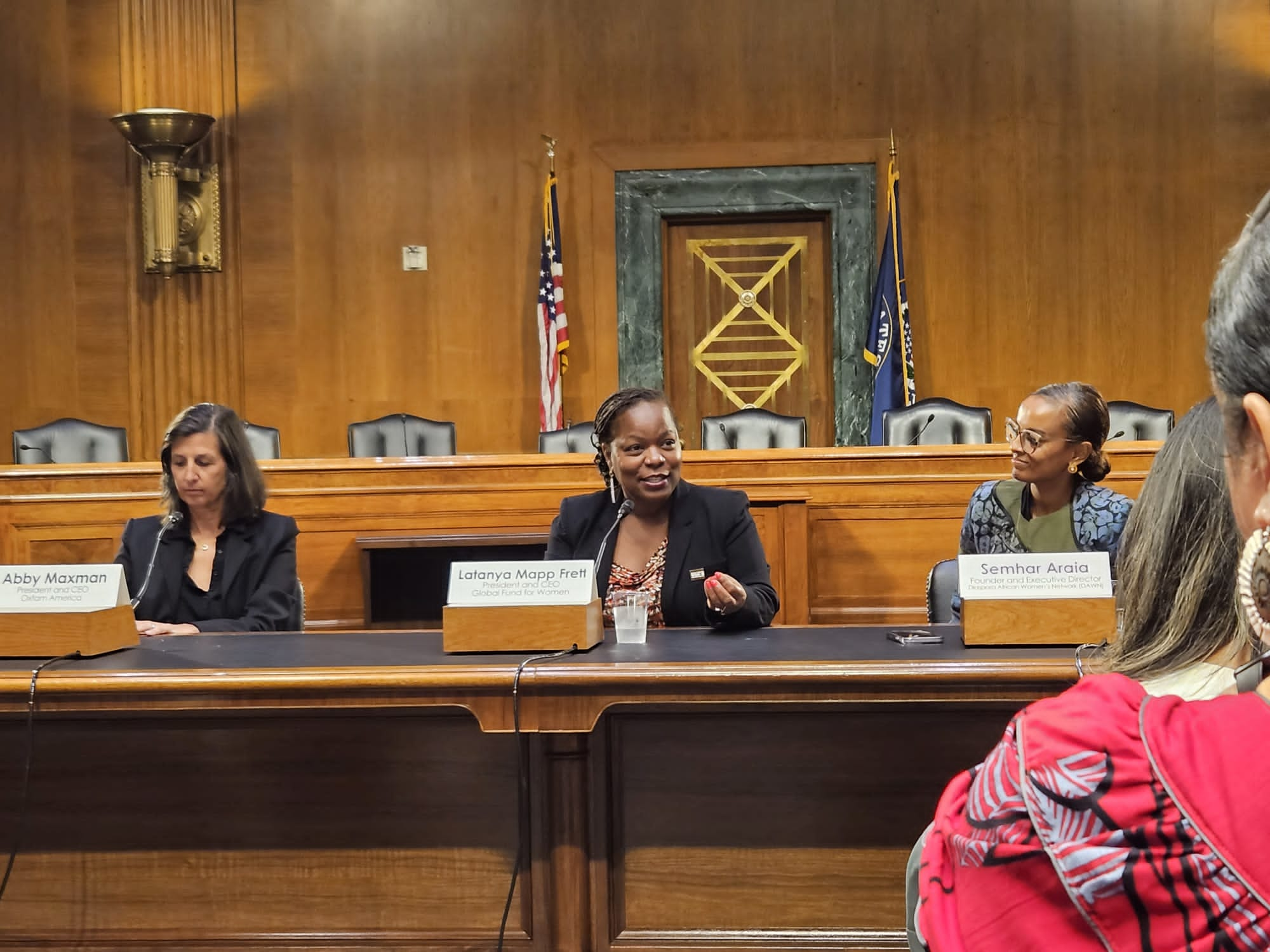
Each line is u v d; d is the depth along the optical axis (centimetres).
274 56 823
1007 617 191
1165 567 75
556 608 196
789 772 188
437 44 820
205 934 195
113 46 827
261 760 195
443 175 823
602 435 271
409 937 191
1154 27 783
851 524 466
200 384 828
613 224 820
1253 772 50
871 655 184
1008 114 794
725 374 837
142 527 304
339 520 479
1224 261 55
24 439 636
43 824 197
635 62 812
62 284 830
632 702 179
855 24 799
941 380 805
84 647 202
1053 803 53
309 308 830
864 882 187
